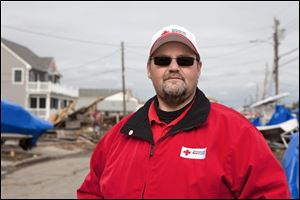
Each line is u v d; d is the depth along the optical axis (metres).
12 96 48.09
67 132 34.78
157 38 2.77
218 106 2.69
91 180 3.02
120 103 72.75
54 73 54.53
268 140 22.48
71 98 59.81
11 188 11.73
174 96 2.62
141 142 2.65
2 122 20.59
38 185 12.28
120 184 2.60
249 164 2.35
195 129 2.49
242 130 2.43
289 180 6.50
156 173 2.47
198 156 2.40
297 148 6.68
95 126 36.78
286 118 23.17
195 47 2.71
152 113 2.72
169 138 2.52
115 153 2.78
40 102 49.75
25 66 48.03
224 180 2.36
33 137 21.95
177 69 2.66
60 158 20.75
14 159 18.56
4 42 49.03
